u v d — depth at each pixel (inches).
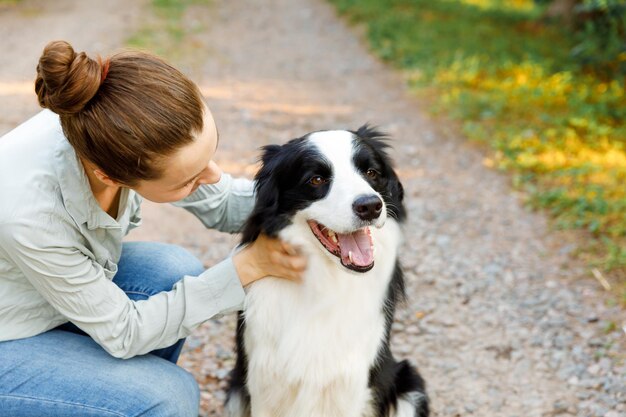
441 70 361.4
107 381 87.0
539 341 147.6
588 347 144.4
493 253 188.2
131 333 87.4
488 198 222.8
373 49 428.8
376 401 111.6
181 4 529.7
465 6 549.0
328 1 576.1
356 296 101.7
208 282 91.1
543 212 208.7
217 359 139.6
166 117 75.0
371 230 101.7
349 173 99.5
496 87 326.6
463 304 164.7
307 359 100.9
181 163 78.4
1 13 447.8
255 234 99.5
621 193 212.1
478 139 269.0
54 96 72.7
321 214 96.3
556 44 403.2
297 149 101.5
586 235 191.9
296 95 339.0
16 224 78.5
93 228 86.9
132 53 78.6
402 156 260.1
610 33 343.0
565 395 130.4
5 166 80.7
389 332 110.6
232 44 440.1
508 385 134.5
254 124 288.0
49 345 89.2
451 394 132.1
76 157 82.2
